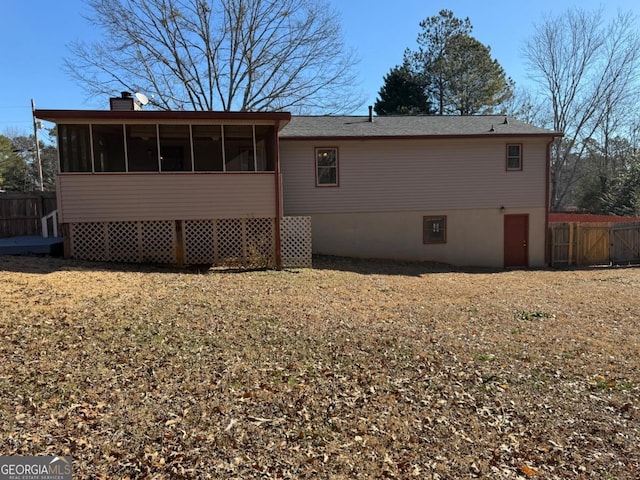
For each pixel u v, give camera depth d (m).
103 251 10.88
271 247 11.72
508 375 4.80
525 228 15.84
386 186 15.07
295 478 2.90
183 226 11.22
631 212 25.59
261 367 4.68
